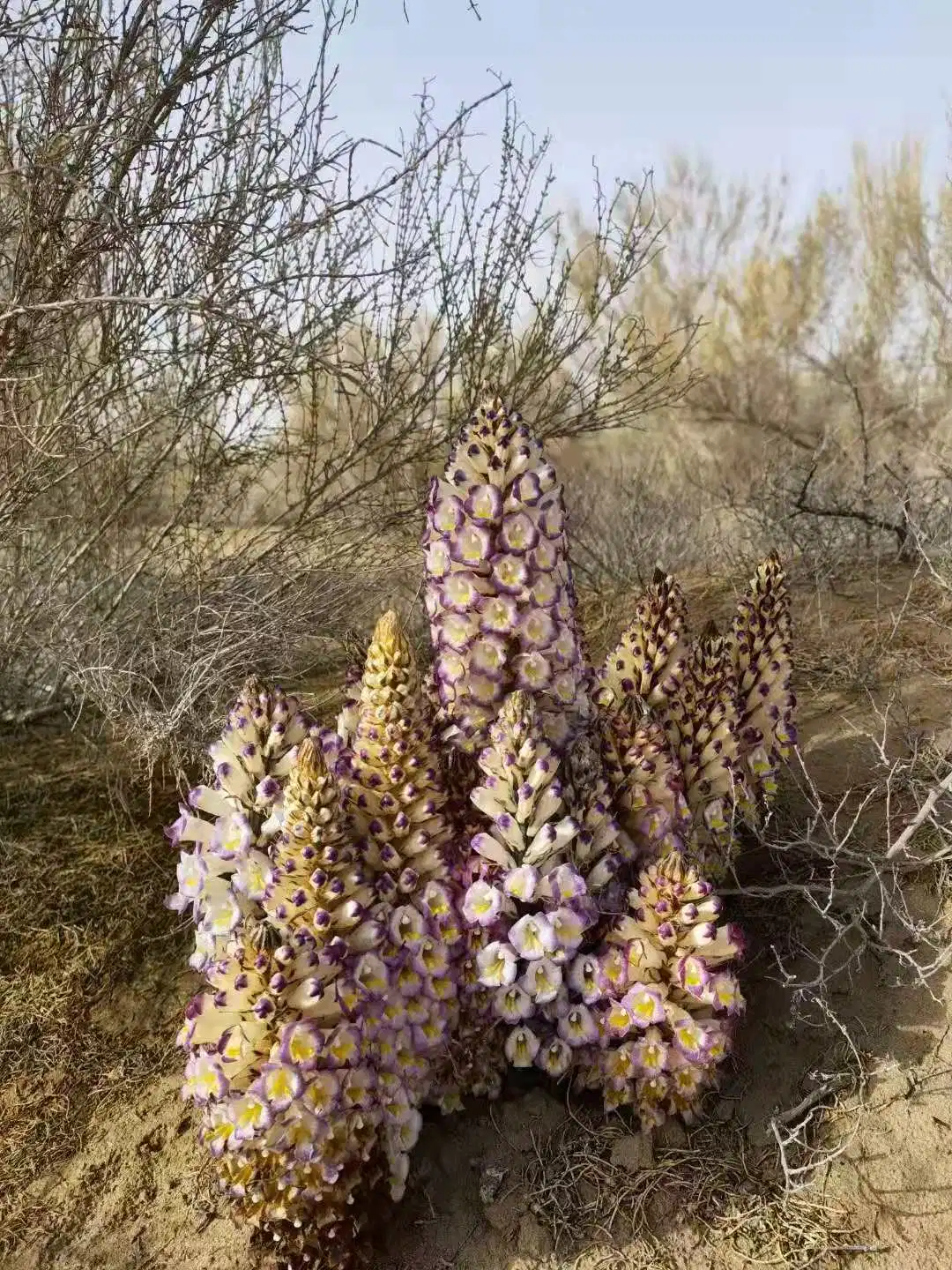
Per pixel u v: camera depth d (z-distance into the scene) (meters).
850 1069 2.60
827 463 7.36
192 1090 2.11
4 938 3.27
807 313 12.45
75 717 4.47
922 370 11.19
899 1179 2.35
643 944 2.33
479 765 2.42
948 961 2.75
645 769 2.53
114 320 3.99
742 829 3.26
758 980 2.88
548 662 2.47
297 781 2.11
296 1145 2.06
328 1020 2.14
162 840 3.70
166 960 3.21
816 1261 2.22
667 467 11.41
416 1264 2.28
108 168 3.53
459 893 2.37
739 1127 2.54
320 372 4.33
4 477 3.85
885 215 12.05
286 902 2.13
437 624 2.50
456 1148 2.51
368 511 4.84
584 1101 2.59
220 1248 2.35
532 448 2.42
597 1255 2.28
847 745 3.74
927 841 3.09
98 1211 2.48
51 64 3.46
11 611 4.21
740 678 3.04
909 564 5.44
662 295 13.05
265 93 3.89
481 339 4.97
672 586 2.81
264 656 4.00
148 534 4.64
